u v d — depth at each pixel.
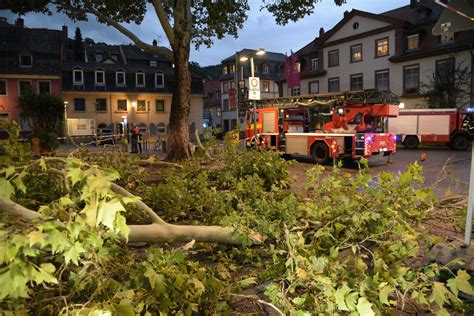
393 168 13.93
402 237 3.44
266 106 18.20
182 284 2.42
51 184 3.99
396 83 37.22
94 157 7.31
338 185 4.65
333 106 16.27
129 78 48.12
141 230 3.26
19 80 43.78
